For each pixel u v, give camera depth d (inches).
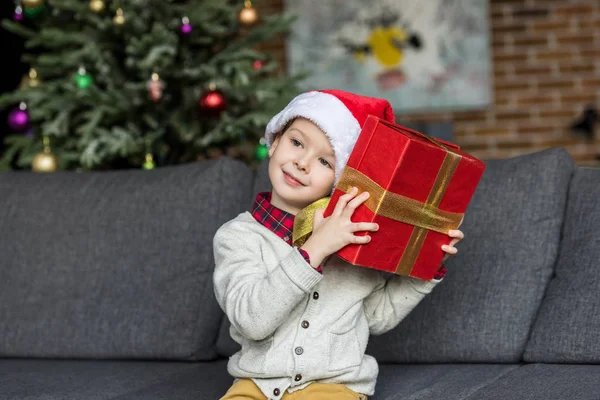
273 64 126.7
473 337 63.6
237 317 50.8
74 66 118.5
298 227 53.1
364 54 201.5
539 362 61.5
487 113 200.4
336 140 52.7
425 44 199.5
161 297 71.1
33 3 109.2
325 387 52.1
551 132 198.5
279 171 53.9
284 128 57.0
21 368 68.0
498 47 200.1
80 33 117.3
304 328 52.8
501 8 199.9
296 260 49.1
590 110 192.9
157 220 73.6
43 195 77.9
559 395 51.3
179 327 69.9
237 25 122.8
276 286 49.3
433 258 52.9
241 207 74.9
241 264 53.7
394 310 56.6
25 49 172.1
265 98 119.3
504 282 64.5
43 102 118.8
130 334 70.5
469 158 50.9
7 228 76.8
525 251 65.1
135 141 115.0
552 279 64.9
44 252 75.0
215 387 60.5
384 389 57.7
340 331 53.6
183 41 117.0
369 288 55.7
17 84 172.9
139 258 72.8
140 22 114.7
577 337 59.7
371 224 48.3
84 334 71.5
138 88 114.4
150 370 66.9
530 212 66.1
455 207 52.1
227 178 74.6
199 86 118.6
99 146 116.1
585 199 65.9
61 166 118.0
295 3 202.7
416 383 58.8
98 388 60.3
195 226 72.6
